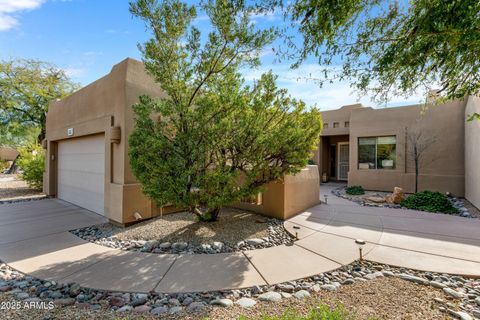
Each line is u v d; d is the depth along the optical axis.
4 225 5.85
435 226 5.55
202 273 3.38
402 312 2.44
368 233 5.06
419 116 10.25
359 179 11.76
